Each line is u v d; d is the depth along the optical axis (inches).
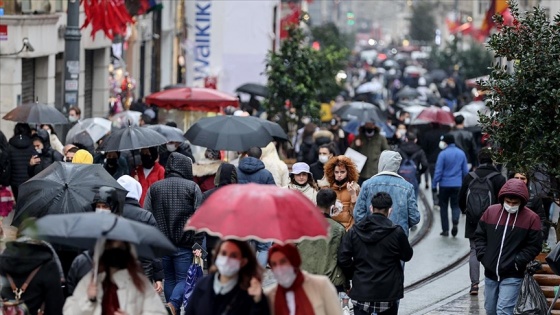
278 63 2474.2
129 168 1384.1
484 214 1046.4
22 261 768.9
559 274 1001.5
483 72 5196.9
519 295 1032.2
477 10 7244.1
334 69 3331.7
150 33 3553.2
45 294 777.6
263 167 1294.3
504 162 1149.7
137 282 735.1
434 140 2174.0
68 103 1861.5
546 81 1123.3
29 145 1529.3
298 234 679.7
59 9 2554.1
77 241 734.5
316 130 1999.3
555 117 1120.8
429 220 1969.7
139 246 740.0
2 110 2252.7
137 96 3400.6
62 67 2655.0
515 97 1140.5
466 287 1385.3
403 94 3841.0
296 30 2500.0
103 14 2154.3
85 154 1168.2
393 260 962.1
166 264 1125.7
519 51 1149.7
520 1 3627.0
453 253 1628.9
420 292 1352.1
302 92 2463.1
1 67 2241.6
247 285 690.8
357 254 964.0
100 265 733.9
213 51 3029.0
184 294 1097.4
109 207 845.2
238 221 676.1
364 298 960.3
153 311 738.2
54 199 960.3
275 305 706.8
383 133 2159.2
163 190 1107.9
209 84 2933.1
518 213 1032.2
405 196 1109.1
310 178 1255.5
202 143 1406.3
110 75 3002.0
